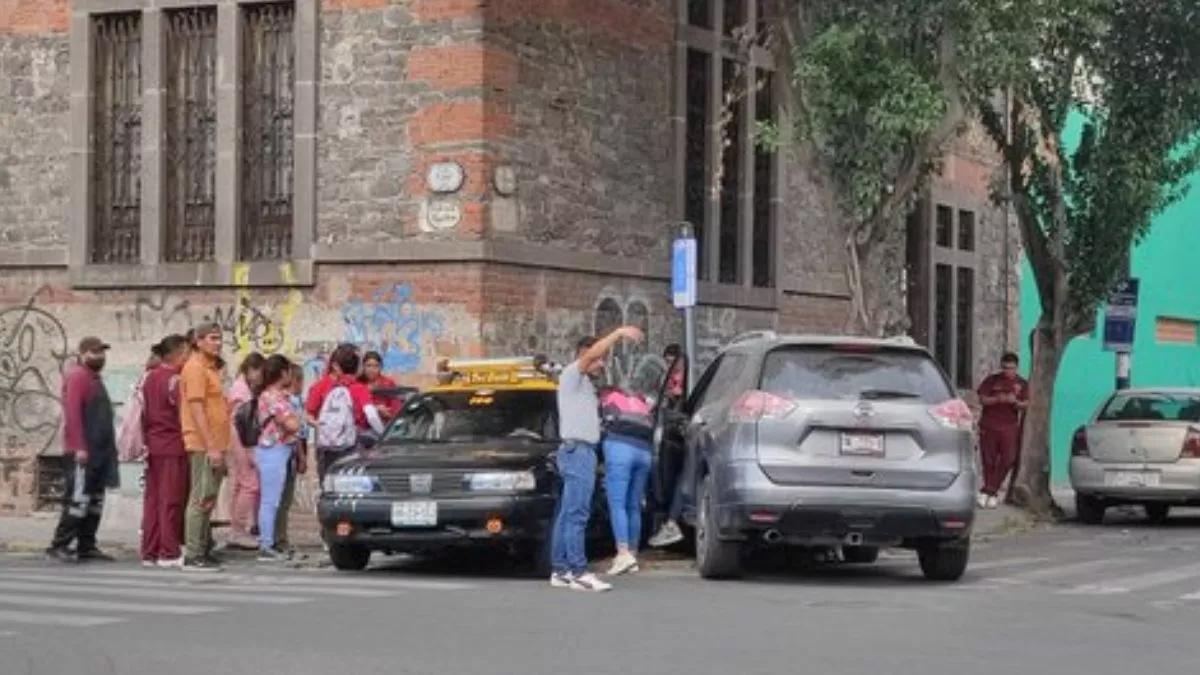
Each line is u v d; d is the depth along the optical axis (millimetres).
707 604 13875
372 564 18188
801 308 28172
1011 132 26281
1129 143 25656
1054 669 10586
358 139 21812
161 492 17609
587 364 15484
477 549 18938
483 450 16688
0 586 15109
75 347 23391
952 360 34281
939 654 11133
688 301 19672
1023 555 19609
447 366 18781
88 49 23281
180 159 23062
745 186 26547
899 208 21359
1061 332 26531
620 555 16750
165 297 22875
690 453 17078
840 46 20016
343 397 18891
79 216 23312
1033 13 20375
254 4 22469
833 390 15461
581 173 22938
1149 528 24844
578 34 22875
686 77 25188
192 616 12828
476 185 21172
